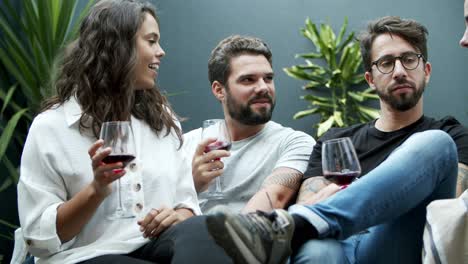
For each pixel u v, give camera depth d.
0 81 4.07
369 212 1.50
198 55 4.93
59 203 1.63
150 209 1.77
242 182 2.35
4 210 4.04
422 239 1.69
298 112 4.91
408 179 1.54
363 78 4.77
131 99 1.87
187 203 1.86
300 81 4.93
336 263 1.46
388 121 2.29
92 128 1.75
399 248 1.69
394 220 1.69
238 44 2.46
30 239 1.62
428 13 4.85
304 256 1.44
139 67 1.88
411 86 2.23
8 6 3.98
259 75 2.40
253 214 1.38
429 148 1.60
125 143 1.55
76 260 1.60
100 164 1.50
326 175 1.73
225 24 4.94
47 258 1.65
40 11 3.90
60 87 1.84
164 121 1.94
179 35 4.95
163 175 1.83
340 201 1.49
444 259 1.46
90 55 1.85
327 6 4.93
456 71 4.82
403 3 4.87
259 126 2.46
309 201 1.69
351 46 4.73
